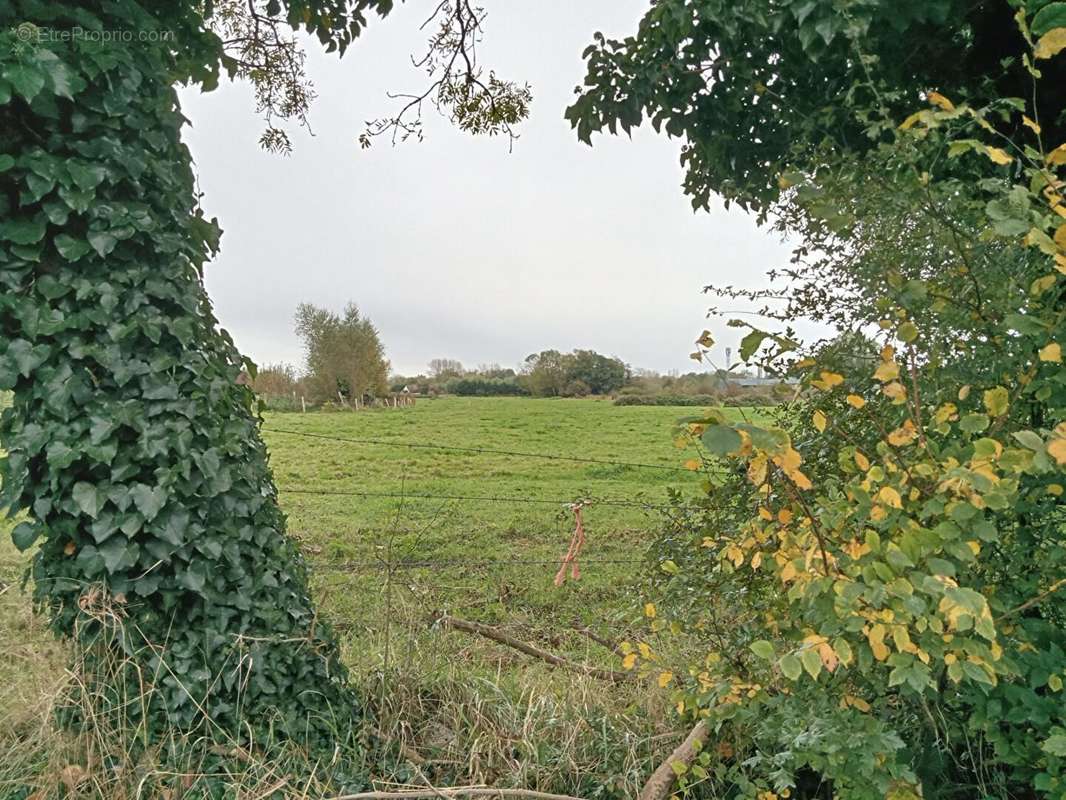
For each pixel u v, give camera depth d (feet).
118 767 7.64
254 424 10.05
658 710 10.23
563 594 21.85
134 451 8.15
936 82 11.50
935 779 7.30
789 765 7.20
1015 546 6.34
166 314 8.59
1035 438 4.48
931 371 6.52
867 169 7.07
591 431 86.84
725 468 8.67
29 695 8.66
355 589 16.96
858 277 7.19
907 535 4.87
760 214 12.70
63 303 7.97
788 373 7.47
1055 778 5.41
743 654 8.01
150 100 8.50
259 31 18.06
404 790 7.94
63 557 8.34
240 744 8.47
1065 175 6.97
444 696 10.69
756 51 11.58
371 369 128.06
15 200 7.94
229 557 8.67
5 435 8.16
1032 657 5.76
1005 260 6.25
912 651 4.96
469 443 82.33
